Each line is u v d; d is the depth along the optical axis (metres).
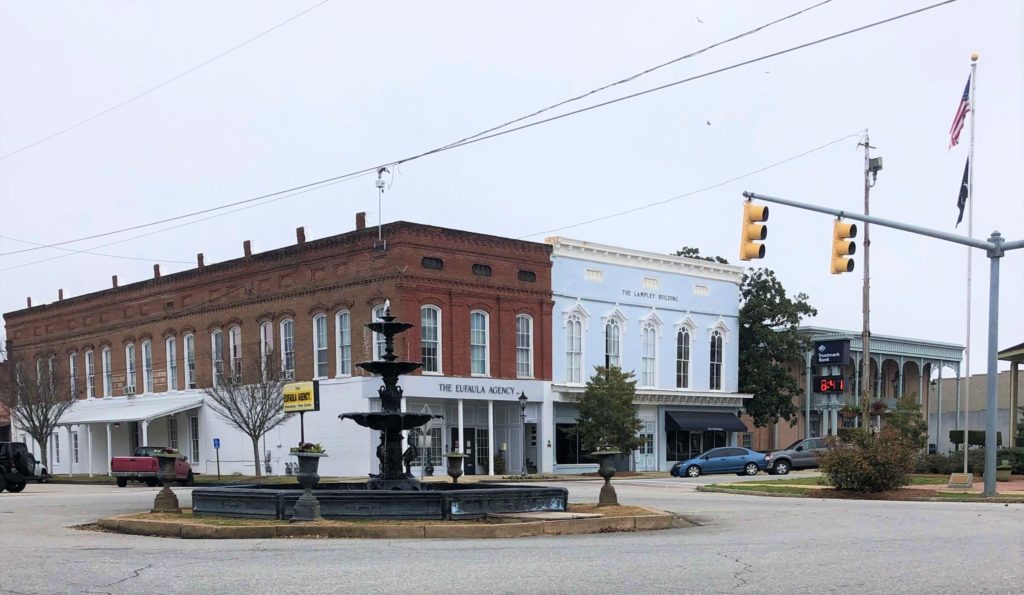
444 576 10.35
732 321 57.06
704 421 53.88
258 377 45.28
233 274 50.94
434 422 44.56
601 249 50.09
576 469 48.38
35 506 24.66
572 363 48.91
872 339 63.25
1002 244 24.91
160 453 19.62
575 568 11.01
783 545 13.71
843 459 27.75
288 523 16.27
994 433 26.30
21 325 67.38
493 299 45.59
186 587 9.65
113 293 59.50
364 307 43.56
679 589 9.46
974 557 11.98
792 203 22.17
